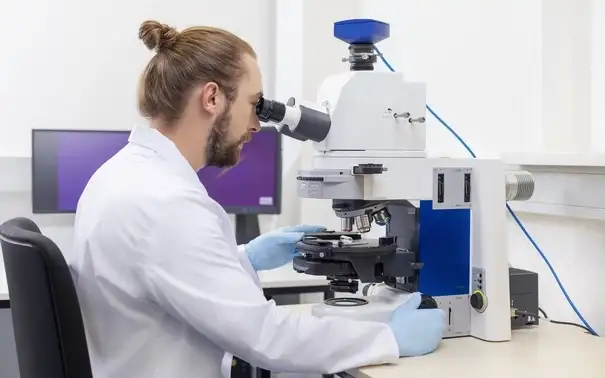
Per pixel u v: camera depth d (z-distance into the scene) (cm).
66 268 114
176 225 122
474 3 223
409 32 259
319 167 154
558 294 190
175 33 136
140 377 127
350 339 134
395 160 152
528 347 153
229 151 141
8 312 269
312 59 291
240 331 122
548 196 183
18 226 127
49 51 296
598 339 161
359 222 158
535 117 198
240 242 297
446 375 131
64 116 300
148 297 126
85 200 133
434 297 159
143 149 135
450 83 236
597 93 178
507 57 209
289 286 246
